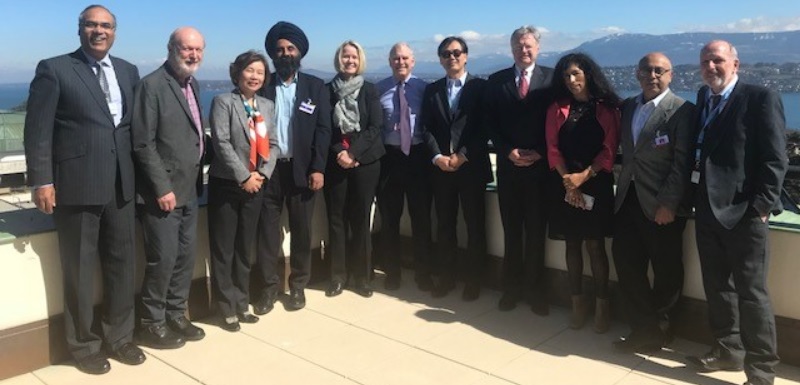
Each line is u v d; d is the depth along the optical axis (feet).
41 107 8.18
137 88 9.11
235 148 10.28
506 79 11.23
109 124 8.70
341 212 12.37
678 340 10.14
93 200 8.55
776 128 7.66
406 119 12.14
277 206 11.33
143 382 8.77
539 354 9.75
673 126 8.86
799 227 8.84
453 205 12.34
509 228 11.58
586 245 10.56
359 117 11.69
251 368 9.26
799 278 8.81
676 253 9.59
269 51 11.30
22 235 8.80
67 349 9.41
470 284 12.35
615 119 9.99
